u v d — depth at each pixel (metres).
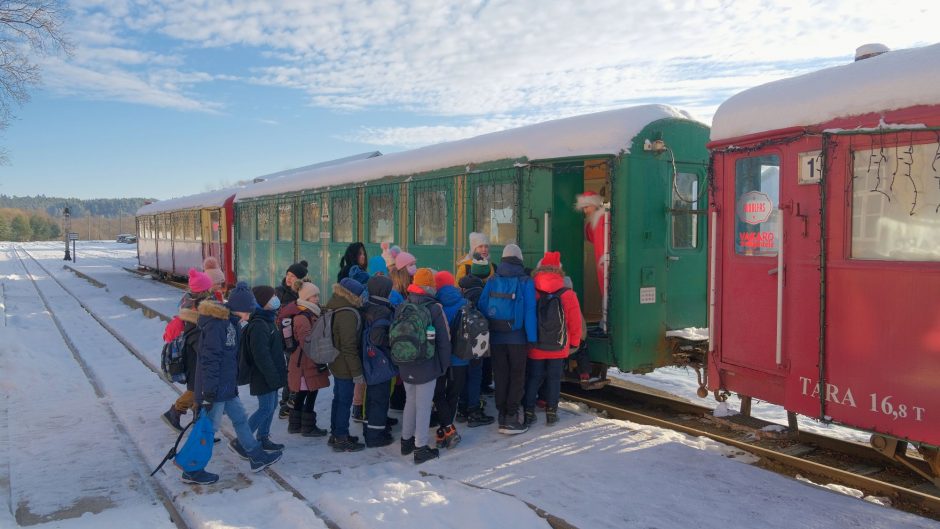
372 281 5.60
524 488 4.54
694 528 3.87
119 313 15.34
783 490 4.42
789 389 4.86
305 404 6.09
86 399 7.25
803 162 4.73
